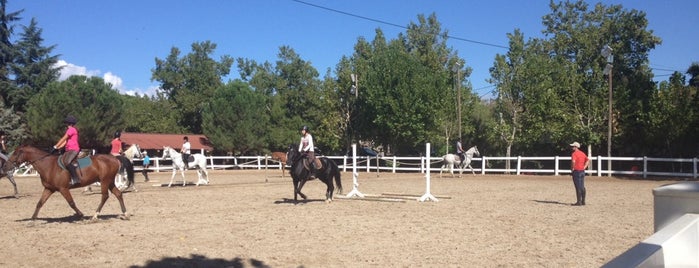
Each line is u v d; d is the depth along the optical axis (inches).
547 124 1466.5
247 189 888.9
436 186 965.2
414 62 1636.3
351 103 1787.6
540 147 1667.1
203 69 2551.7
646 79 1528.1
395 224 472.1
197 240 393.4
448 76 1747.0
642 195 767.7
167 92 2682.1
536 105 1480.1
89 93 1606.8
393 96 1604.3
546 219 503.2
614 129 1424.7
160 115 2529.5
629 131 1421.0
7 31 1977.1
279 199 711.7
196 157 980.6
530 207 607.2
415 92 1568.7
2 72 1919.3
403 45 2129.7
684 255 99.6
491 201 677.3
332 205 631.2
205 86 2522.1
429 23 2140.7
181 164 965.8
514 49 1579.7
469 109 1758.1
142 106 2508.6
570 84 1480.1
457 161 1243.2
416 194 780.6
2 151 730.8
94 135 1605.6
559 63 1556.3
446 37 2086.6
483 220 497.4
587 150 1534.2
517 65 1578.5
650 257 88.3
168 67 2628.0
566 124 1434.5
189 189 888.3
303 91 2143.2
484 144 1861.5
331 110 1806.1
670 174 1159.6
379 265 314.0
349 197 716.7
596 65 1461.6
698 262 103.5
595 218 510.0
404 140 1696.6
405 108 1566.2
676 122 1274.6
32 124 1557.6
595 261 321.7
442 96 1648.6
